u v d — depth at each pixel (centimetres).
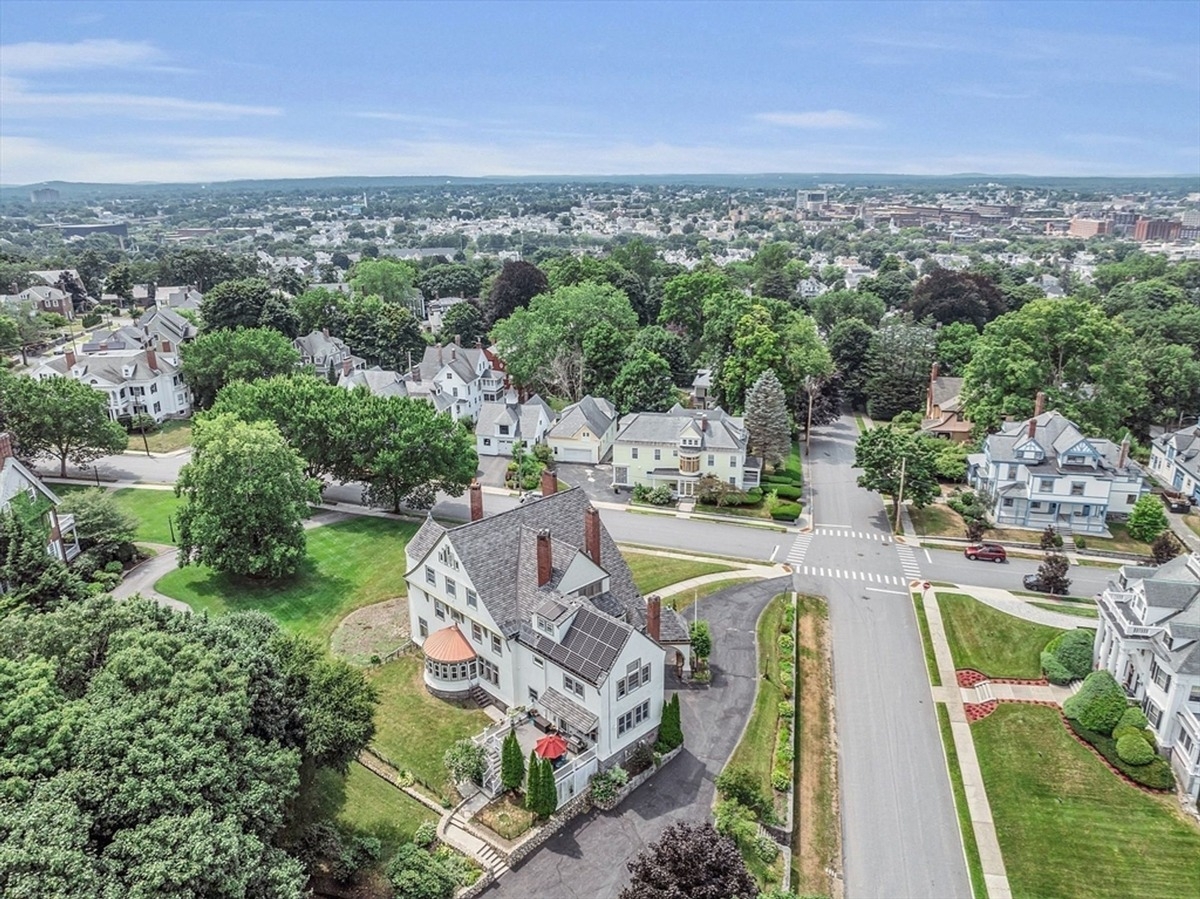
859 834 3919
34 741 2497
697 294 13188
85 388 8138
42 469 8544
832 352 12150
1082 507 7300
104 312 17425
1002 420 8681
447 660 4556
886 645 5512
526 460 8981
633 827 3772
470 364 11431
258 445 5834
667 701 4706
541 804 3681
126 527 6366
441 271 19850
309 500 7200
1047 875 3700
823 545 7125
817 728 4650
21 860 2088
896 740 4581
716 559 6788
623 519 7694
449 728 4378
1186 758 4175
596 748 3981
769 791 4059
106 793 2409
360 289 16862
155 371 10394
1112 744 4431
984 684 5100
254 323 12456
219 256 19600
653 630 4456
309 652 3681
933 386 10850
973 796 4181
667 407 10288
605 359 11175
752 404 8919
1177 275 18262
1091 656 5112
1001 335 8919
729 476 8206
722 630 5572
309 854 3281
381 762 4112
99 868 2234
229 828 2453
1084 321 8700
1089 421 8519
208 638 3341
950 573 6588
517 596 4506
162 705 2805
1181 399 10119
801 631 5638
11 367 12188
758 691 4850
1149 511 7012
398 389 10400
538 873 3488
